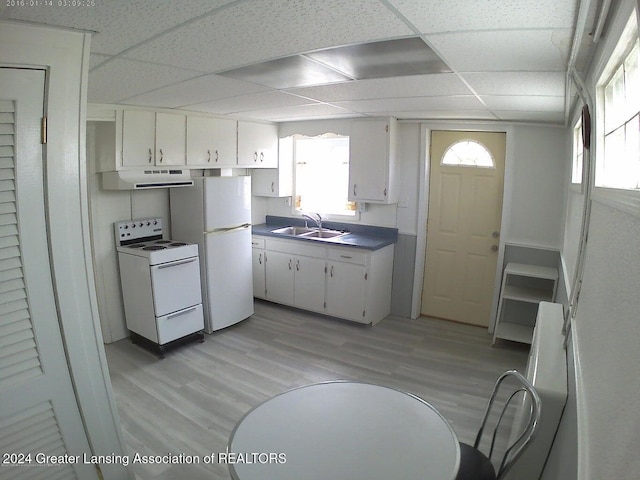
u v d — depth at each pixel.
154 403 2.80
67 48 1.36
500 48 1.55
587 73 1.71
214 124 4.03
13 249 1.32
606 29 1.19
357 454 1.36
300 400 1.70
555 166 3.64
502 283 3.77
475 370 3.28
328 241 4.18
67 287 1.44
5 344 1.33
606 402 0.78
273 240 4.62
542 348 1.91
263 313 4.55
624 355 0.70
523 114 3.20
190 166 3.86
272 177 4.95
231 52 1.70
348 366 3.33
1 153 1.26
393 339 3.86
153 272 3.39
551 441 1.58
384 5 1.18
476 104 2.87
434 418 1.57
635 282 0.69
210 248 3.85
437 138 4.20
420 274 4.36
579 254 1.58
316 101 3.03
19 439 1.39
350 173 4.33
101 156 3.46
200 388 2.99
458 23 1.31
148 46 1.59
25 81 1.28
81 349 1.50
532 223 3.79
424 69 1.94
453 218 4.22
